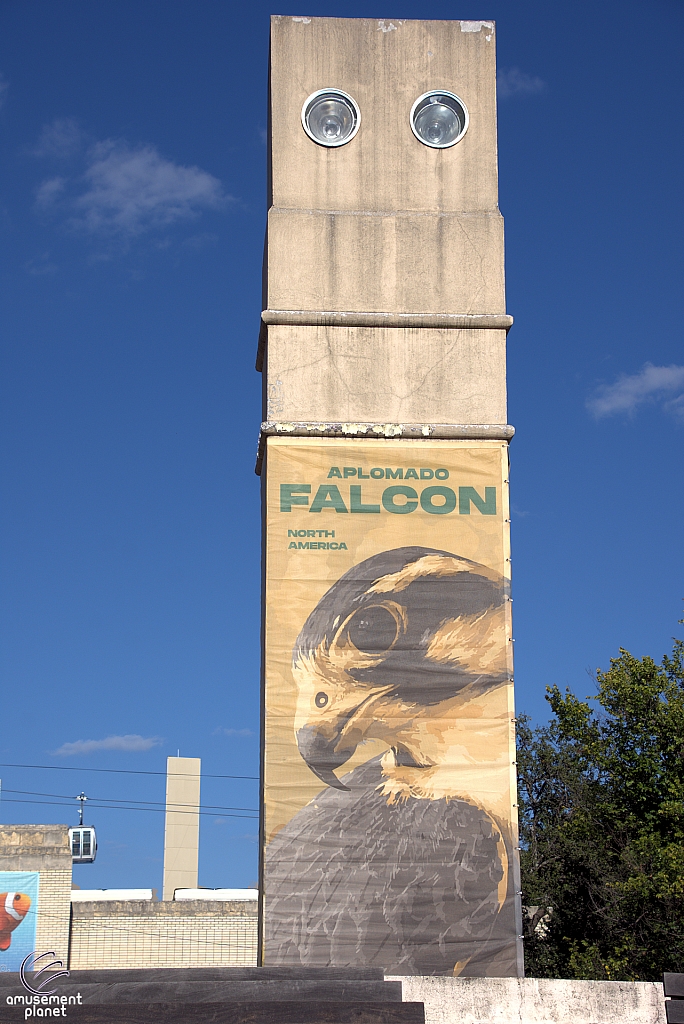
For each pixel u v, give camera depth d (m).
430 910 14.55
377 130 17.16
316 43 17.34
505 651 15.52
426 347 16.50
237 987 12.12
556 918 31.53
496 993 13.22
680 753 28.42
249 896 40.31
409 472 16.03
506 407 16.41
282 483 15.86
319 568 15.63
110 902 37.09
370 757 15.06
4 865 36.00
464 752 15.14
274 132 17.03
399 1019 11.69
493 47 17.59
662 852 26.20
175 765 46.44
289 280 16.56
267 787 14.89
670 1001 13.11
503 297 16.77
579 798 34.16
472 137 17.28
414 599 15.62
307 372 16.27
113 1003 11.73
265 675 15.32
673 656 29.98
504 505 16.02
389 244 16.80
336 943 14.38
